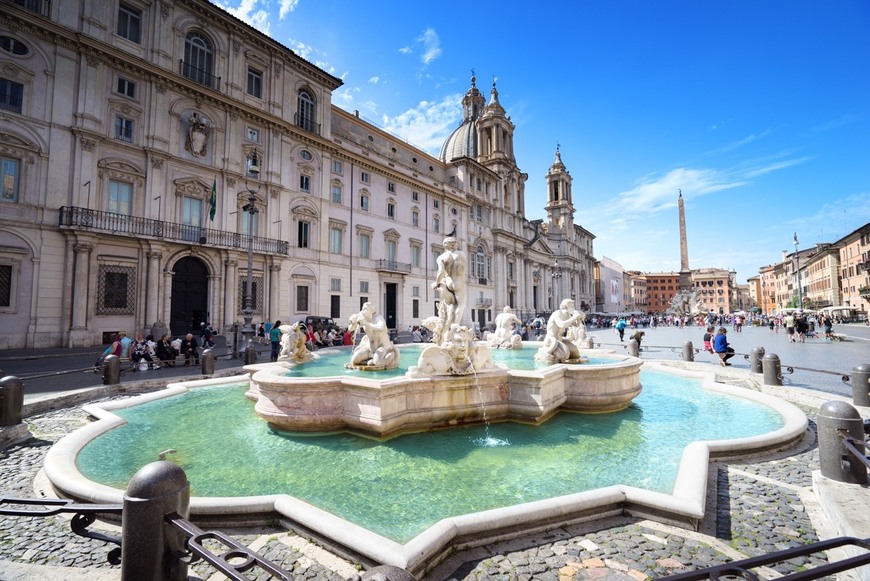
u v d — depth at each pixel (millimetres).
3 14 18328
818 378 11172
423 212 42188
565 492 3986
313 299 30172
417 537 2861
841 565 1787
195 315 24031
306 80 31016
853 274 53281
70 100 20047
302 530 3297
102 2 21234
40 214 18891
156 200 22484
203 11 24969
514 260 58625
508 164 57938
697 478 3822
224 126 25828
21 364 14500
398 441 5469
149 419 6691
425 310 41500
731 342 26531
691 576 1748
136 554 2127
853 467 3691
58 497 4078
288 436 5703
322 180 31375
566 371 7098
